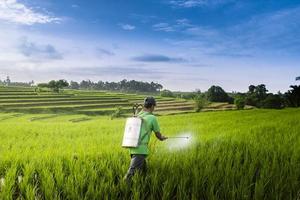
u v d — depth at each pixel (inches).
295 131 677.3
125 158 385.1
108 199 266.1
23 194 289.0
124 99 6422.2
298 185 268.2
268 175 279.7
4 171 386.0
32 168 339.0
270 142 477.4
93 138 752.3
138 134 280.5
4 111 4498.0
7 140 829.2
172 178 282.5
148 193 279.9
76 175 304.7
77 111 4734.3
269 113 1803.6
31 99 5708.7
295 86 4035.4
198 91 7401.6
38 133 1074.1
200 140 550.3
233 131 711.1
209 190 264.2
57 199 264.7
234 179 278.7
